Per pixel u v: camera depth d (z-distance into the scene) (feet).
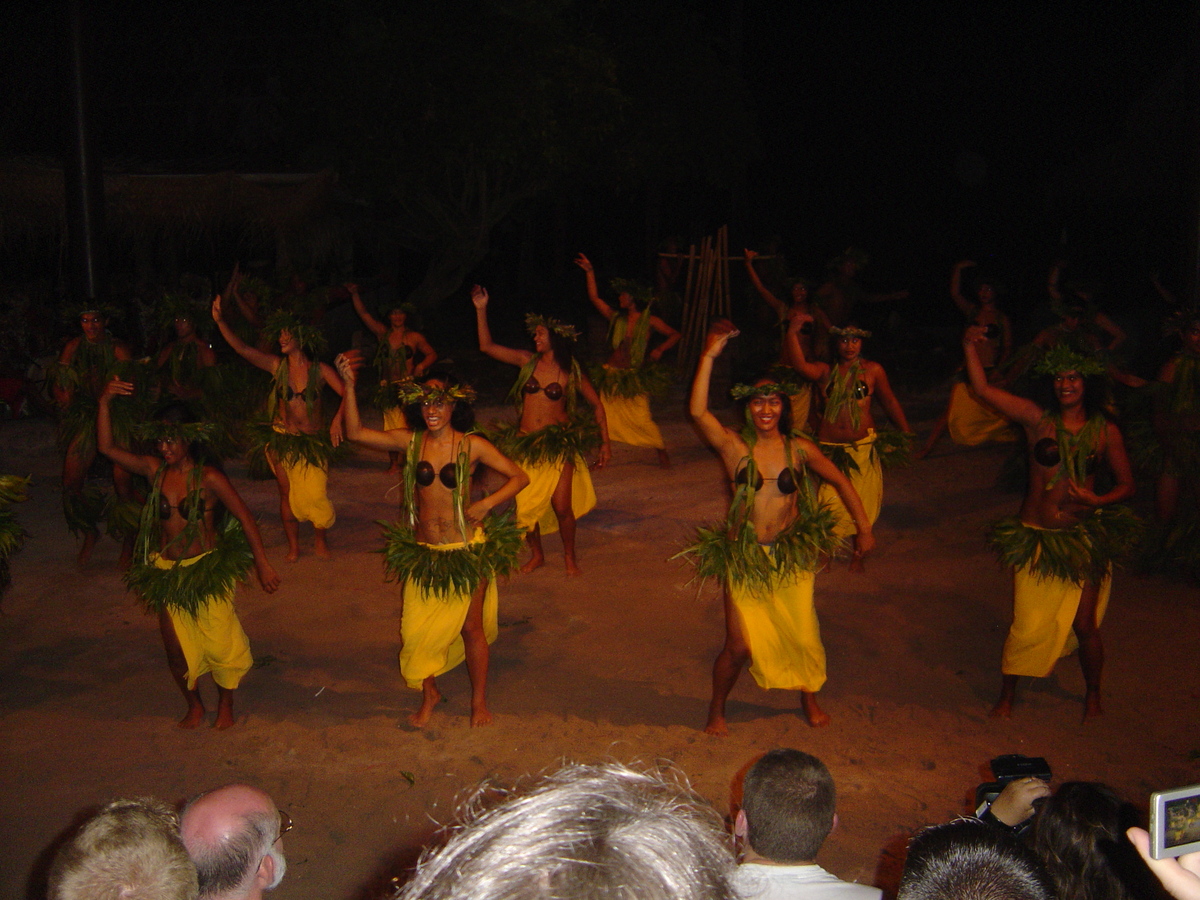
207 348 30.86
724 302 50.29
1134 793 16.20
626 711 19.31
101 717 18.99
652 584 26.03
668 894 3.66
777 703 19.76
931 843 6.77
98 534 27.78
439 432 18.56
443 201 61.67
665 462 37.06
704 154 61.21
